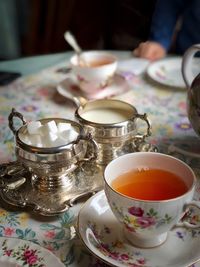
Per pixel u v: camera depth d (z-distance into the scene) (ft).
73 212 1.13
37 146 1.13
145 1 2.83
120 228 1.04
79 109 1.38
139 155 1.05
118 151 1.34
